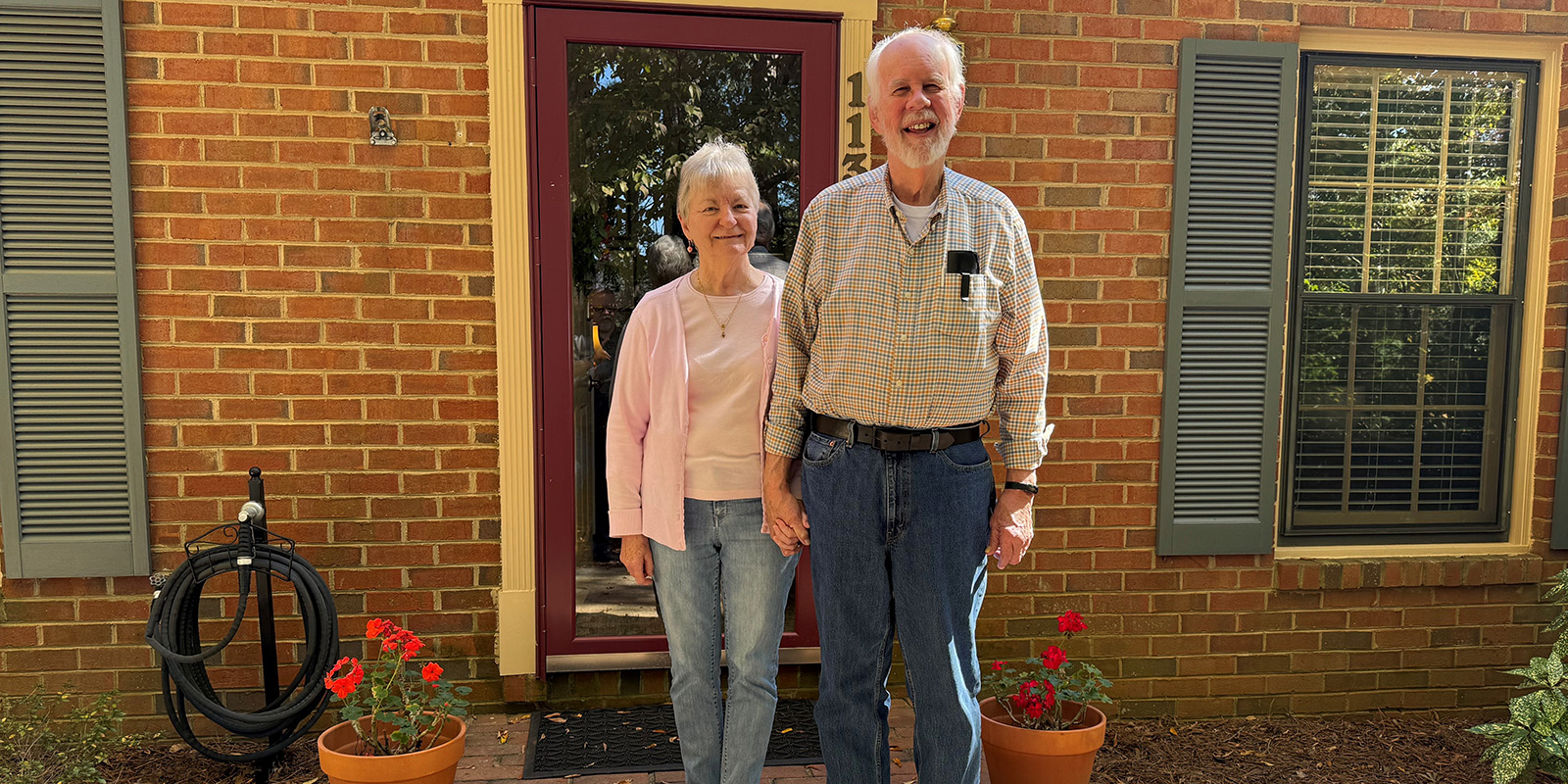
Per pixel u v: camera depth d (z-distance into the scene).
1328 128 3.27
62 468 2.83
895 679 3.27
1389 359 3.34
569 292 2.98
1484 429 3.40
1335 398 3.34
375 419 2.93
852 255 1.87
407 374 2.94
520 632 3.02
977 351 1.85
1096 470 3.20
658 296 2.14
